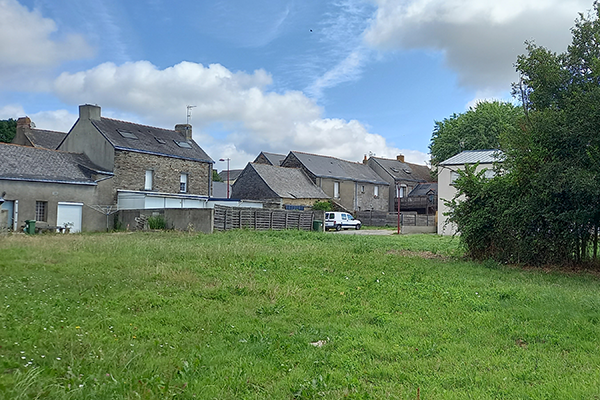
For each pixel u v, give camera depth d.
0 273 10.00
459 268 13.29
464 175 16.30
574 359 5.66
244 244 17.33
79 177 29.09
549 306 8.30
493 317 7.57
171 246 15.88
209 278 10.42
